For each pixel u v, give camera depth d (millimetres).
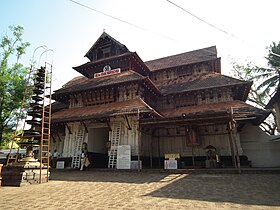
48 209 5969
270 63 27703
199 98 20234
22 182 10352
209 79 20859
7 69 23859
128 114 16172
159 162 19844
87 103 21188
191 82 21719
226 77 20062
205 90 19609
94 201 6891
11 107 23422
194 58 25188
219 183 9664
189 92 20234
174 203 6398
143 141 18422
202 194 7641
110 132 18422
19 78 23438
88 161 17312
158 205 6184
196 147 19422
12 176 10664
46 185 10484
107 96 20094
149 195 7648
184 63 24516
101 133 21672
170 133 20766
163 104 21969
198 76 22812
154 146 20844
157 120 14844
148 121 15078
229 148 18172
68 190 9023
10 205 6500
